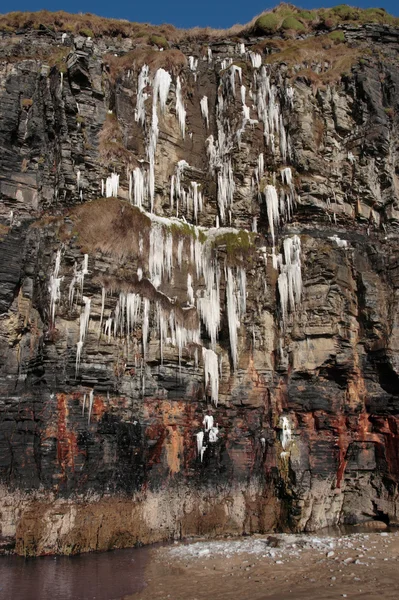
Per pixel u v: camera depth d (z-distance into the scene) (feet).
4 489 66.69
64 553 62.34
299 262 83.87
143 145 89.71
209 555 61.93
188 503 73.00
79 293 70.18
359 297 85.81
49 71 86.38
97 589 50.44
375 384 83.66
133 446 70.13
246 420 78.84
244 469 77.15
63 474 65.00
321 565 56.59
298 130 92.63
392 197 93.97
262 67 97.04
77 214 74.64
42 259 73.41
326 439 80.23
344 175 94.58
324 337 80.74
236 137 92.27
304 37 111.45
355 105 98.58
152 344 74.43
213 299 82.12
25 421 68.69
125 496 68.54
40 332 71.10
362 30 111.04
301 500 76.07
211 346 80.33
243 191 90.68
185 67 96.94
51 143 83.82
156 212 87.86
